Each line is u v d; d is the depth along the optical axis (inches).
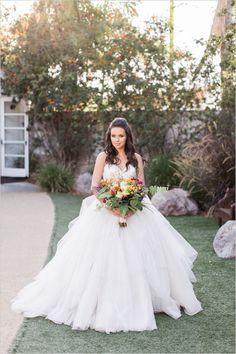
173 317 155.0
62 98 478.0
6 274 202.1
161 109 454.0
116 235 152.6
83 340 138.9
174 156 407.2
